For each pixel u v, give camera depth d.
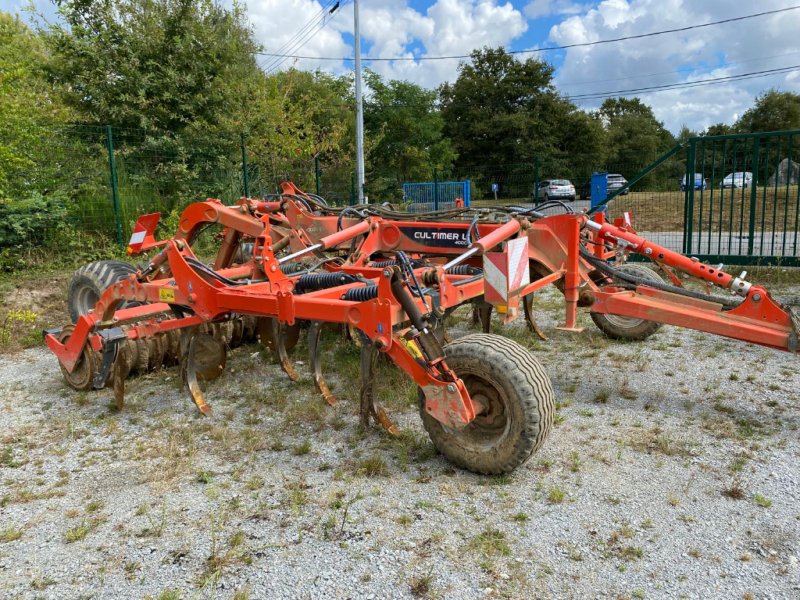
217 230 12.09
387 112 33.03
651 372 5.39
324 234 6.74
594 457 3.82
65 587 2.75
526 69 45.72
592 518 3.15
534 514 3.20
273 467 3.81
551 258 5.24
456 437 3.65
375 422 4.38
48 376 5.75
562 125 46.53
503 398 3.37
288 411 4.69
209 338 5.02
